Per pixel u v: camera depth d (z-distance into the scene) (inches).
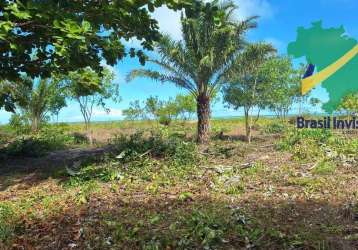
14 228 262.7
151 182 410.9
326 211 268.2
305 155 503.2
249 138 803.4
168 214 275.7
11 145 682.2
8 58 412.2
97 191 378.3
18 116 1012.5
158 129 860.6
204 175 421.7
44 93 986.7
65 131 1053.8
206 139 714.2
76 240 236.7
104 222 258.5
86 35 355.6
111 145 688.4
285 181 378.0
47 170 529.3
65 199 356.8
